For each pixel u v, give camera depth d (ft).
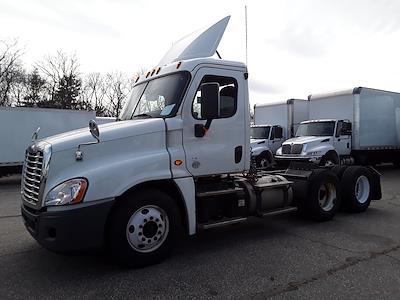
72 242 13.58
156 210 15.64
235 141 18.40
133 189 15.43
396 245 18.57
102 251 17.43
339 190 24.67
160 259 15.79
